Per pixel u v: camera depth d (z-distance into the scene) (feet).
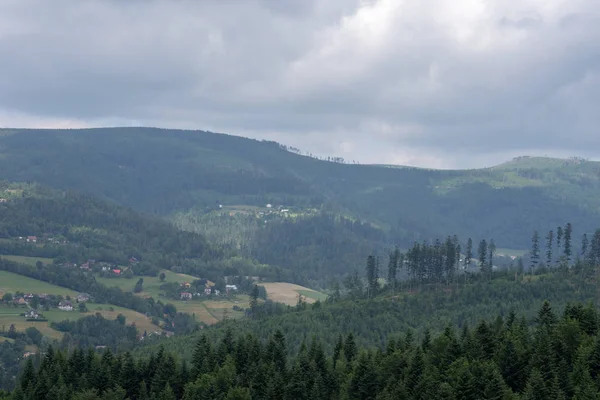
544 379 394.52
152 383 519.60
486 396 388.37
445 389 393.70
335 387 477.77
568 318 451.12
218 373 496.64
